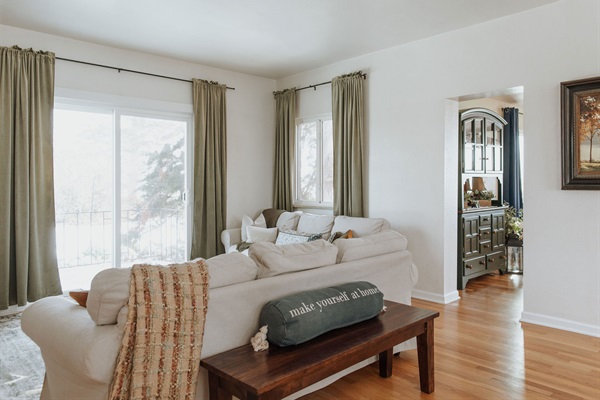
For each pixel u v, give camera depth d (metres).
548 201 3.51
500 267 5.58
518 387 2.45
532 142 3.60
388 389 2.46
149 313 1.58
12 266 3.94
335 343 1.96
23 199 3.92
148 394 1.57
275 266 2.16
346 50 4.74
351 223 4.45
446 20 3.86
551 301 3.49
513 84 3.72
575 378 2.56
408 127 4.50
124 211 4.79
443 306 4.13
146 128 4.93
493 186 6.12
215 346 1.85
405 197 4.55
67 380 1.75
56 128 4.32
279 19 3.83
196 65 5.24
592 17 3.28
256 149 5.88
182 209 5.29
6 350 3.01
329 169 5.51
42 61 4.05
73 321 1.70
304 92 5.68
